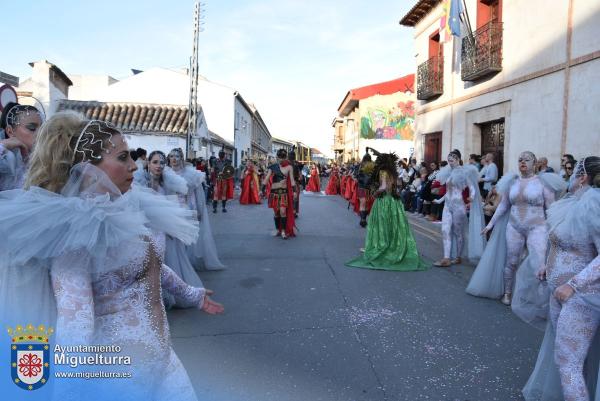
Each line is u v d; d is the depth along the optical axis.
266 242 9.25
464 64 14.29
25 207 1.49
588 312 2.69
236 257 7.80
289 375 3.51
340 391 3.28
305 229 11.05
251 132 51.53
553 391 2.99
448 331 4.46
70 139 1.65
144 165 5.16
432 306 5.23
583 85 9.66
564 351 2.73
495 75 13.12
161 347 1.78
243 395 3.19
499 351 4.02
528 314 3.63
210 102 36.56
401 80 31.12
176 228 1.95
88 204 1.57
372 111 30.27
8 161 3.01
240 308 5.07
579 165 2.99
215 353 3.88
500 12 12.82
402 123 30.08
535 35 11.27
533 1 11.34
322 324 4.61
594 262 2.64
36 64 16.55
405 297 5.57
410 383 3.42
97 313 1.65
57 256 1.52
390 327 4.55
